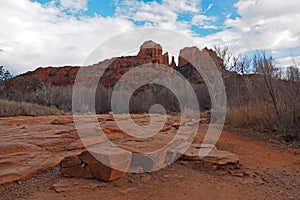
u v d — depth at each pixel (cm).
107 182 304
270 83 807
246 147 595
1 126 722
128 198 271
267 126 834
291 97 772
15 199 263
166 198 276
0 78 3016
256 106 962
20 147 426
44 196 269
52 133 575
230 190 308
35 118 1015
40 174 333
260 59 981
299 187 324
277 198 287
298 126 702
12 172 318
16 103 1761
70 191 281
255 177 362
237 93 1330
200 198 281
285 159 481
